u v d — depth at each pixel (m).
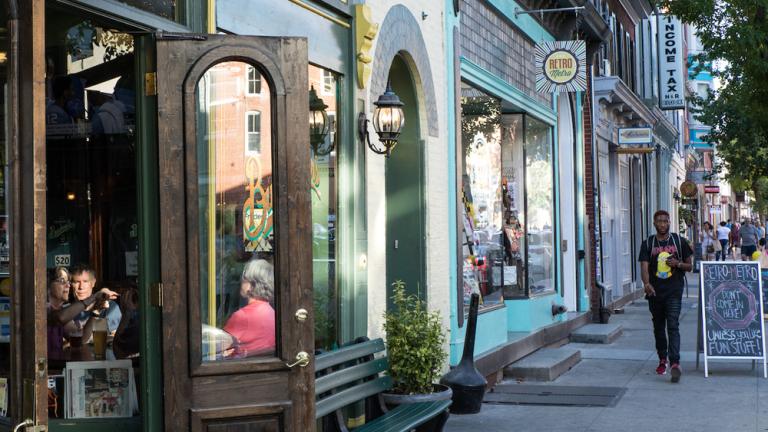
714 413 9.86
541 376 12.02
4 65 5.64
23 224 4.86
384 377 8.34
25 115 4.84
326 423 7.74
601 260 19.97
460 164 11.30
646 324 19.41
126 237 6.85
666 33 33.00
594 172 19.56
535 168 15.54
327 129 8.30
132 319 6.70
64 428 6.14
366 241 8.68
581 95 19.05
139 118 5.93
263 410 6.00
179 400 5.84
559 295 16.39
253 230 6.14
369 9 8.70
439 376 8.84
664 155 35.31
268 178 6.12
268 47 6.07
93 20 5.71
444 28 10.96
